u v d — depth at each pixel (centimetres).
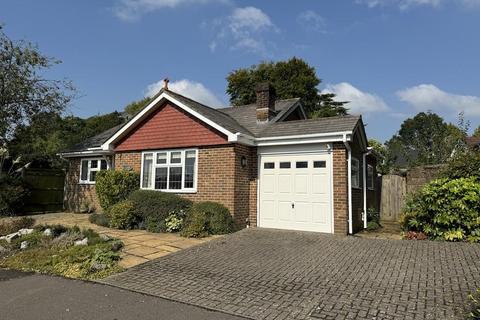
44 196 1698
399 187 1498
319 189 1085
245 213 1175
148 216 1112
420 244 864
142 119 1357
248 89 3709
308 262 721
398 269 656
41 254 769
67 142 2702
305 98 3616
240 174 1159
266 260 740
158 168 1309
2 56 1556
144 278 627
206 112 1262
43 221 1316
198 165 1206
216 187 1155
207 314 468
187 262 729
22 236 935
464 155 1094
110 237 949
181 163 1250
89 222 1279
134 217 1134
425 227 959
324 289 557
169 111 1298
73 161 1766
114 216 1127
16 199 1532
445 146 1820
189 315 465
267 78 3719
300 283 589
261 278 620
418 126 4744
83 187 1700
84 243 844
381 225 1338
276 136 1143
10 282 614
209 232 1042
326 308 481
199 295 541
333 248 841
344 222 1030
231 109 1712
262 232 1066
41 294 550
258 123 1405
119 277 636
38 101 1683
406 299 505
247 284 589
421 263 691
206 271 665
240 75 3781
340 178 1050
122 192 1288
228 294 543
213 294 544
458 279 587
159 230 1065
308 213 1097
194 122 1228
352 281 594
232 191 1120
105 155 1548
